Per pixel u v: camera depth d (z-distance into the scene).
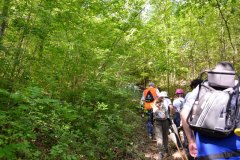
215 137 2.40
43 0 6.50
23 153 4.81
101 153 6.38
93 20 8.44
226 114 2.37
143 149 7.54
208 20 13.14
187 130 2.59
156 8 13.43
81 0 7.57
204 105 2.46
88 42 8.35
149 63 13.55
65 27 7.40
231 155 2.35
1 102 5.04
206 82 2.69
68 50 7.85
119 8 8.84
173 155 7.08
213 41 14.45
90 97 7.88
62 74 7.95
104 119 7.65
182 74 17.20
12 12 6.00
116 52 9.43
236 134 2.24
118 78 9.72
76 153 5.75
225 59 13.65
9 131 4.42
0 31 6.02
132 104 11.06
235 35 13.65
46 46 7.48
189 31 13.98
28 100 4.77
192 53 15.84
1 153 3.85
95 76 8.89
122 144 6.99
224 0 8.40
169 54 13.33
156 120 6.85
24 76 6.59
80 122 6.79
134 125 8.55
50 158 5.15
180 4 8.69
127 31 9.32
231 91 2.46
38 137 5.88
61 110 6.05
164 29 12.98
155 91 9.18
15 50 6.11
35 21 6.52
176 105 7.18
